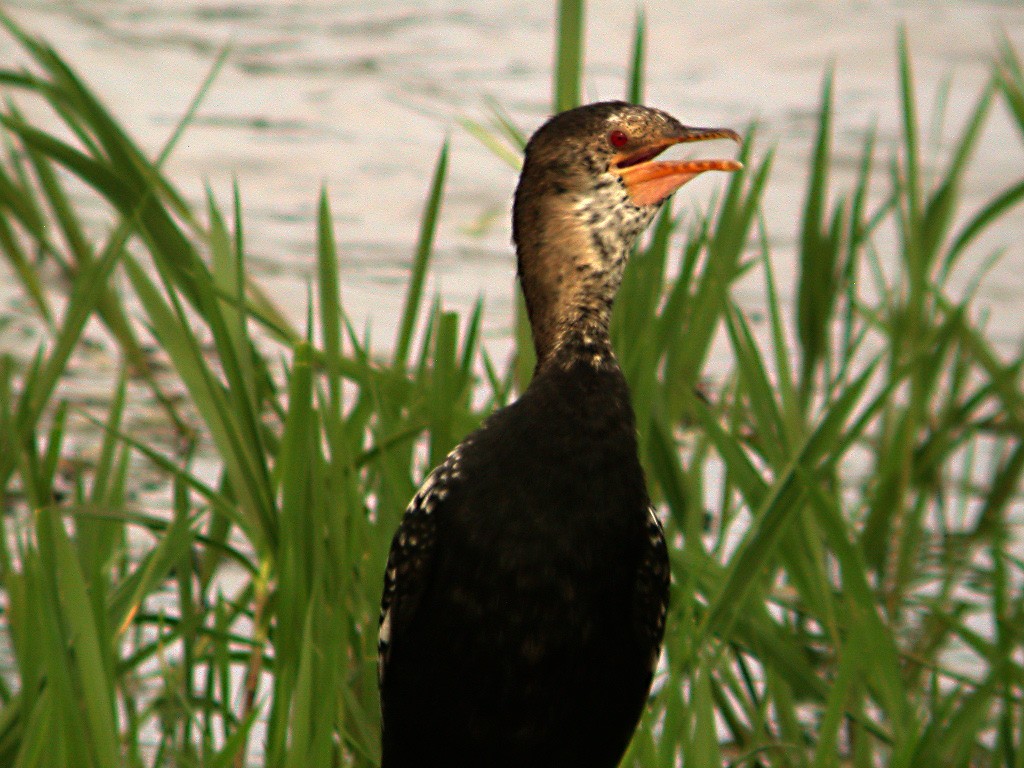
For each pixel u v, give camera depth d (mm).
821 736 7750
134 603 8359
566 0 9438
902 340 11930
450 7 23781
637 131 7340
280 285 15141
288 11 23359
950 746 8250
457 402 9422
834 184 17688
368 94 20078
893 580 11305
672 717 7480
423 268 9250
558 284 7203
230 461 8547
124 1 23359
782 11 22969
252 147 18375
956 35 21812
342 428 8555
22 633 7809
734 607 8617
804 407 11641
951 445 12312
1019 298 15367
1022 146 18578
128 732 8852
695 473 9953
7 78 9875
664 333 9883
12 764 7480
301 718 7066
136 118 18781
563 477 6645
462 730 6820
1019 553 11672
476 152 18750
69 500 11531
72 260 15156
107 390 13547
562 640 6637
